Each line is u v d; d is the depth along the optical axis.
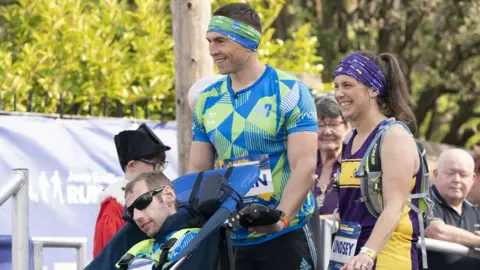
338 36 31.05
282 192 8.53
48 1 18.31
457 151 11.27
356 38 31.59
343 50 31.64
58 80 17.50
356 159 8.00
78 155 14.38
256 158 8.50
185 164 11.72
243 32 8.41
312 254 8.72
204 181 7.80
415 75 33.62
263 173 8.46
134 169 9.51
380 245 7.56
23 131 14.05
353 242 7.92
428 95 33.38
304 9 30.52
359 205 7.94
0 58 17.28
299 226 8.62
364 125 8.03
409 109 8.09
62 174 14.22
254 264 8.56
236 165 8.52
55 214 14.10
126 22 18.73
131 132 9.53
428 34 31.98
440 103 35.06
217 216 7.52
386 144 7.75
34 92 17.61
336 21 31.92
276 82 8.55
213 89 8.80
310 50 20.56
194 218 7.98
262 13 20.50
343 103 8.01
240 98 8.58
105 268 8.20
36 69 17.48
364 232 7.91
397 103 8.06
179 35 11.72
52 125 14.29
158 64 18.08
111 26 18.62
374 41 31.84
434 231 10.31
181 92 11.71
